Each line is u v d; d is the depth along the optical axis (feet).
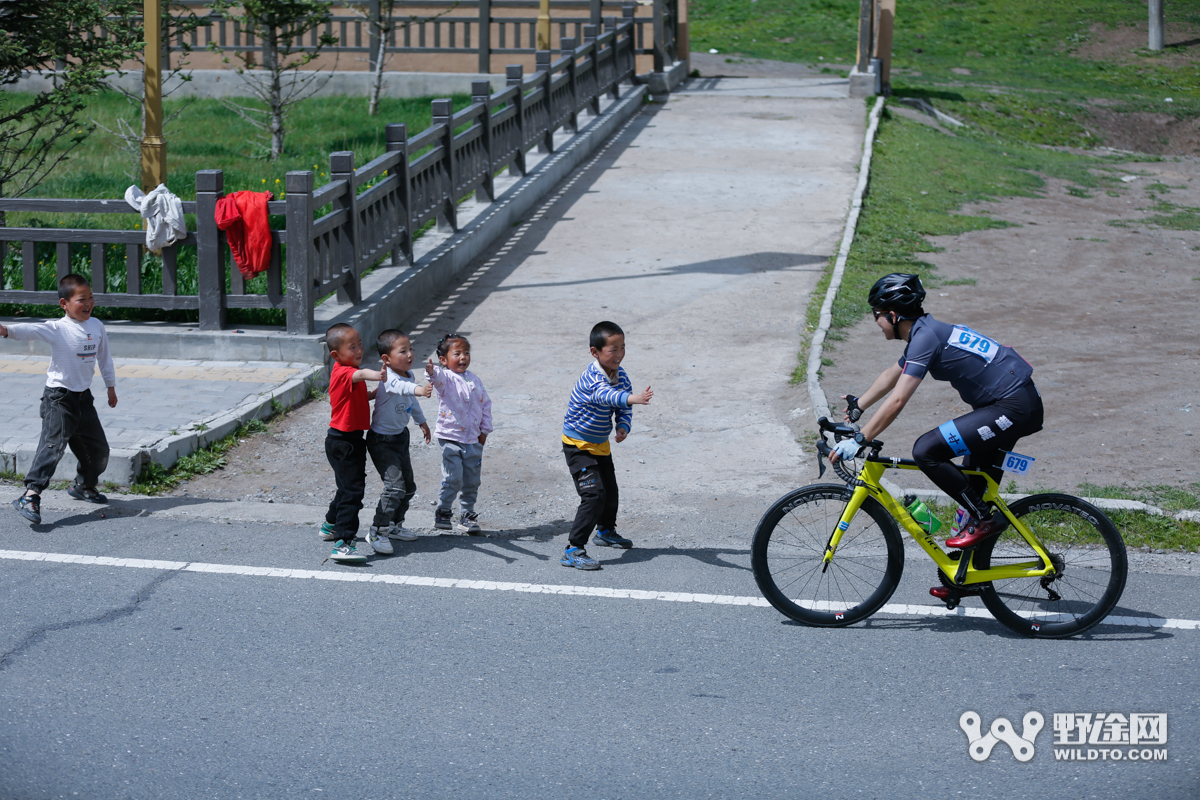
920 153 90.58
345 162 49.73
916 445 26.58
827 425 26.68
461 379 32.53
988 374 25.77
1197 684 24.12
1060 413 40.91
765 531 26.99
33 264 49.19
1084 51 154.20
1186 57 149.69
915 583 29.81
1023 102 121.19
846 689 23.93
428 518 34.68
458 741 21.74
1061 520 27.07
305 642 25.95
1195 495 33.73
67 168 80.07
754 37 160.56
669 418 43.24
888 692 23.82
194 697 23.36
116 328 48.37
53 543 31.89
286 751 21.34
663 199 76.33
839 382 45.14
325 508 35.32
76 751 21.30
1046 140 112.88
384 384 31.32
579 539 30.53
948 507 33.55
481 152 69.72
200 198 47.03
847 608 27.30
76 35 64.03
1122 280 59.88
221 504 35.35
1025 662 25.26
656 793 20.03
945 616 27.86
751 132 96.32
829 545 26.94
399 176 56.54
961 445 26.02
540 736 21.93
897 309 26.05
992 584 26.78
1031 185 83.76
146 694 23.48
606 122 94.07
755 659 25.34
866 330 51.98
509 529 33.83
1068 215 75.56
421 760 21.06
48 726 22.20
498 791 20.07
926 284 58.59
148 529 33.14
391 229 56.08
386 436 31.48
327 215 49.42
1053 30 161.79
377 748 21.45
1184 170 94.68
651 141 93.40
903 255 63.87
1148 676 24.52
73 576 29.58
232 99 109.60
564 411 43.88
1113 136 116.88
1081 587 26.53
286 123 96.63
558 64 84.99
